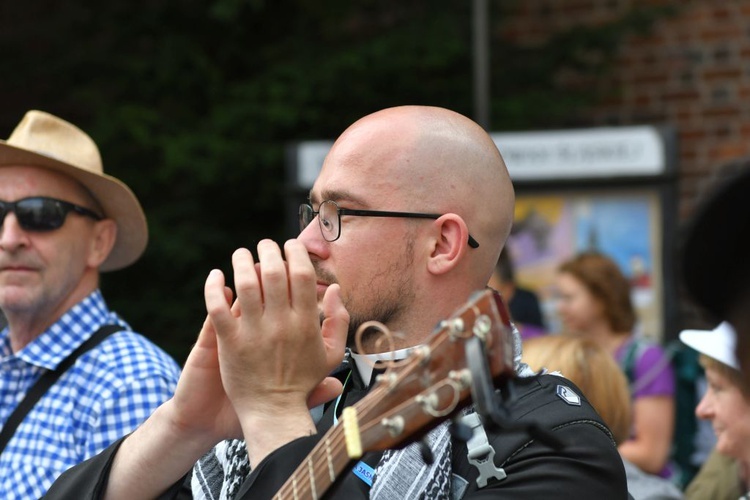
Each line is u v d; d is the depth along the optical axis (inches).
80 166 216.5
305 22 518.6
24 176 213.9
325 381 125.6
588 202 402.9
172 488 136.1
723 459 218.5
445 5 517.7
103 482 135.4
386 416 101.7
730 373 185.3
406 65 495.2
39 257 210.8
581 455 122.9
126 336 206.5
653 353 287.1
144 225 228.8
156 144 496.1
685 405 288.2
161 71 508.7
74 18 536.4
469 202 137.9
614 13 517.0
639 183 398.0
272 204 508.7
